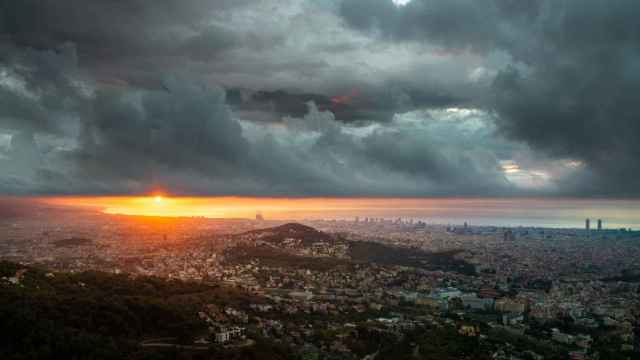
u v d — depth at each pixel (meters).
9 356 180.00
